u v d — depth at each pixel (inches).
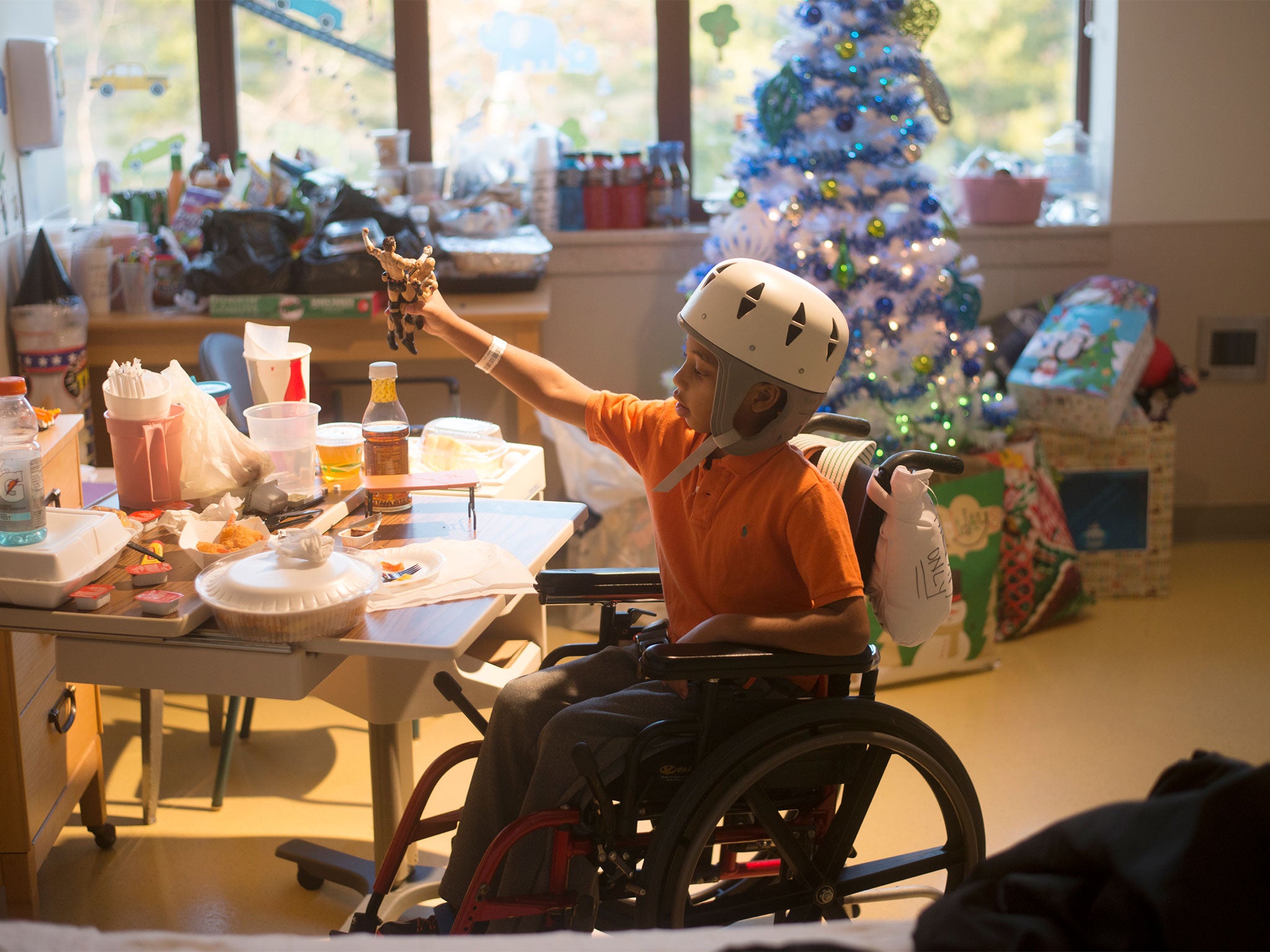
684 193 156.0
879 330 123.4
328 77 153.8
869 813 100.3
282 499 75.9
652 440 73.7
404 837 68.9
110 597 63.9
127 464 76.5
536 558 73.1
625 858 64.5
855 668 62.8
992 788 103.3
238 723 107.7
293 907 87.3
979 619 124.1
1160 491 143.0
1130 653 130.0
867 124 123.0
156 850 94.3
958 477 121.6
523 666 85.0
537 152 152.3
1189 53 152.1
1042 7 157.8
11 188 124.0
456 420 92.7
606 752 64.8
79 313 125.6
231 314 131.2
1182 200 156.1
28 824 80.2
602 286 155.1
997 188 154.7
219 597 61.7
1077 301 142.9
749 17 155.1
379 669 75.5
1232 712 116.3
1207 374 161.0
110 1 148.3
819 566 63.6
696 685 66.6
